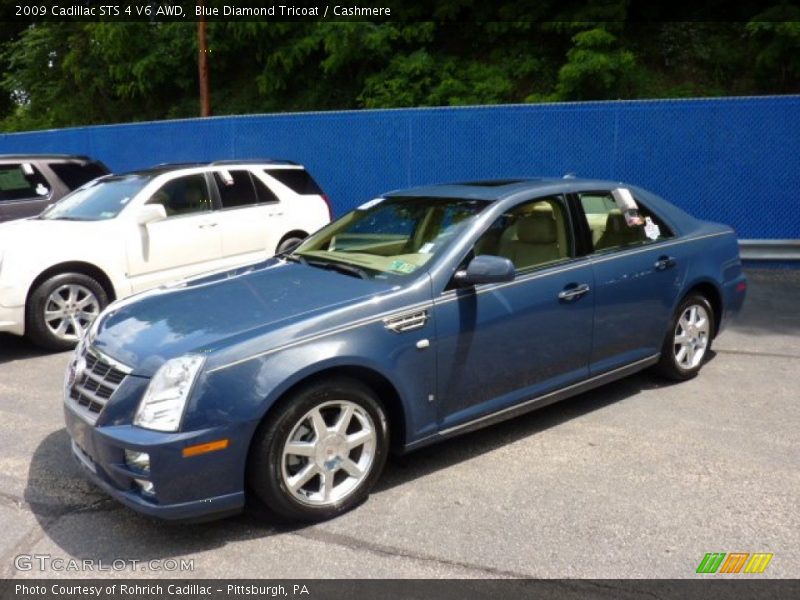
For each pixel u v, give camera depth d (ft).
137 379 10.67
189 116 59.52
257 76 57.98
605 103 31.96
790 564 10.16
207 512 10.50
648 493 12.25
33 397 17.58
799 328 22.72
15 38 75.61
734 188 31.30
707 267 17.60
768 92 46.44
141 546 10.94
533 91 50.42
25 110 72.08
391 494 12.37
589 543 10.77
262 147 37.09
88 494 12.64
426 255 13.26
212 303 12.43
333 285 12.85
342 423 11.51
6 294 20.21
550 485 12.60
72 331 21.91
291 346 10.98
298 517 11.23
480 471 13.19
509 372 13.64
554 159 32.96
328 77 55.67
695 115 31.17
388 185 35.35
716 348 20.76
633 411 16.01
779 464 13.28
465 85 49.85
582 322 14.71
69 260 21.53
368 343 11.63
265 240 27.14
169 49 58.54
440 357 12.55
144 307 12.70
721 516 11.45
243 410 10.45
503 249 13.83
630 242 16.12
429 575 10.05
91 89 64.18
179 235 24.52
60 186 30.40
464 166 34.09
